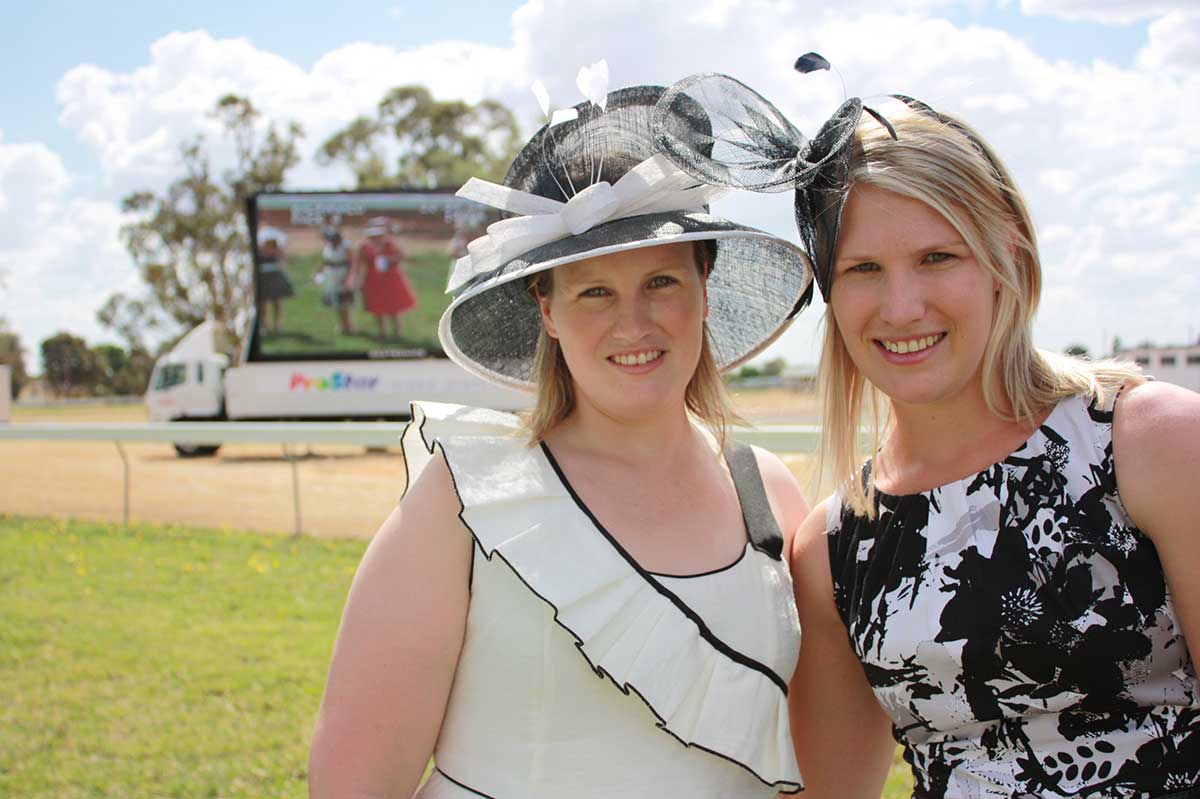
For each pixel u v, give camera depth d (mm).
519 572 1365
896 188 1371
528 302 1785
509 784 1396
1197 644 1293
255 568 6766
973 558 1401
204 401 17453
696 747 1424
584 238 1443
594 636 1359
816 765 1705
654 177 1497
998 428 1480
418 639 1390
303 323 16391
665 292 1485
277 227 16344
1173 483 1279
